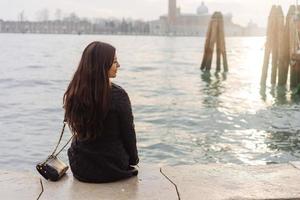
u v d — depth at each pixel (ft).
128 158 17.46
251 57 202.08
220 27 112.68
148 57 196.03
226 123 49.85
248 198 15.94
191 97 73.10
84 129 16.47
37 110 58.23
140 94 77.05
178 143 40.47
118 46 318.04
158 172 18.30
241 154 36.99
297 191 16.52
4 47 270.87
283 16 79.20
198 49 294.66
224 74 113.50
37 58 176.14
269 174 18.22
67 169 17.81
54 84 91.50
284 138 42.39
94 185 16.88
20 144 39.99
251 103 65.77
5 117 53.26
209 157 36.09
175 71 125.59
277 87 81.05
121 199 15.75
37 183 17.08
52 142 40.70
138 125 48.85
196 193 16.30
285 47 78.33
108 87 16.47
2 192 16.25
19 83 92.17
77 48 274.16
